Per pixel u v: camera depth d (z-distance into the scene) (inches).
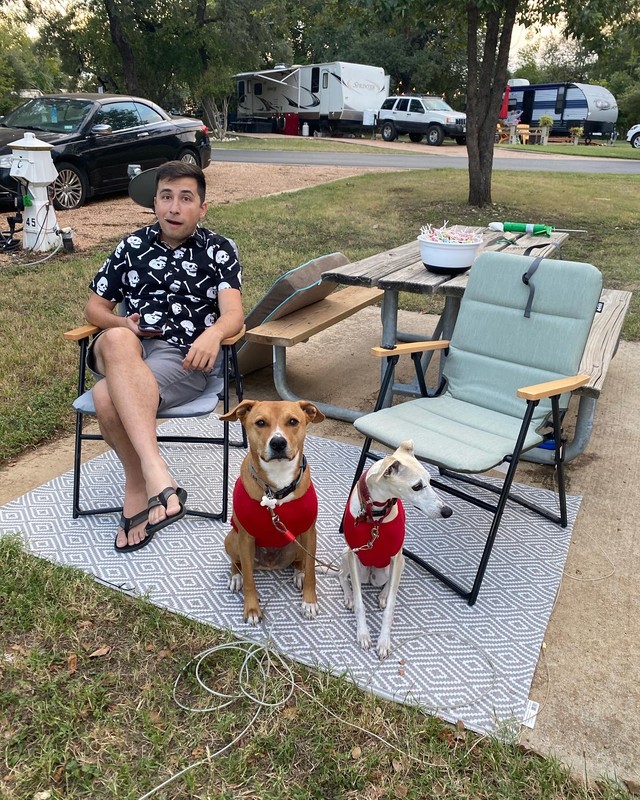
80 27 1042.7
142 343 126.8
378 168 635.5
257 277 269.1
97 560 111.7
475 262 133.1
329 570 112.2
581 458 148.3
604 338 145.6
